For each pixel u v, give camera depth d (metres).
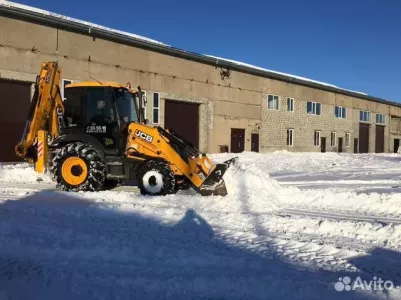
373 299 3.72
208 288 3.92
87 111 9.62
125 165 9.28
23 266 4.48
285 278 4.11
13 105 17.69
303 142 35.44
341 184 11.88
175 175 9.03
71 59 19.36
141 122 10.20
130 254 4.80
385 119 48.16
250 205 7.87
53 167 9.45
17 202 7.71
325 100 38.09
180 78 24.77
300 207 8.09
